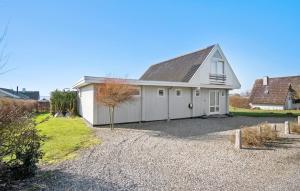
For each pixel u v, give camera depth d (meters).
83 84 17.14
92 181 5.71
